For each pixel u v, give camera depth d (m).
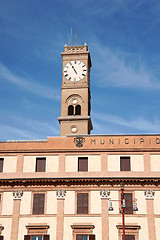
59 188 53.25
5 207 52.75
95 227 50.59
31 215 51.97
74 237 50.25
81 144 55.62
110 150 54.88
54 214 51.81
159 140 55.03
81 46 76.00
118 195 52.28
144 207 51.41
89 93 75.19
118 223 50.59
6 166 55.28
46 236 50.41
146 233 49.84
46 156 55.56
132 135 55.62
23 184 53.78
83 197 52.53
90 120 71.88
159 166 53.62
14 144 56.53
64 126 69.69
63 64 74.75
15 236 50.88
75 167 54.41
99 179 52.72
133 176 52.91
